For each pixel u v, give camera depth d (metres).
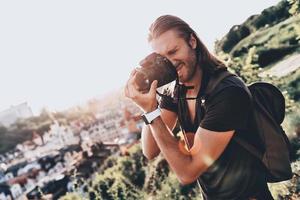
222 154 1.82
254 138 1.81
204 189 1.99
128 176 12.38
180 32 1.81
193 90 1.96
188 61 1.82
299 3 5.92
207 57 1.86
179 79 1.89
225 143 1.75
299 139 4.78
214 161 1.80
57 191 54.12
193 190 6.38
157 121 1.83
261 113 1.84
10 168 98.12
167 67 1.80
